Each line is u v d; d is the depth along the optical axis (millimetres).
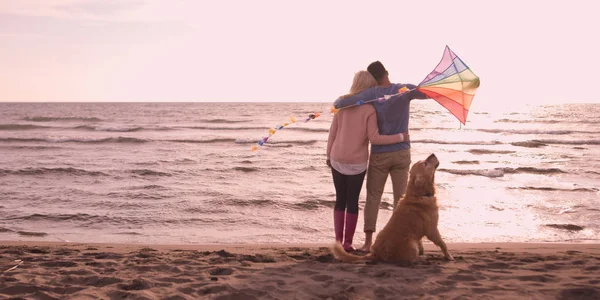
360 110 5289
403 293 3832
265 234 9430
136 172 18250
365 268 4605
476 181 17344
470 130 46219
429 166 4941
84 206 12133
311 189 15008
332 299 3703
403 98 5238
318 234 9453
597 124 55719
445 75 5020
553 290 3889
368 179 5547
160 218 10836
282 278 4289
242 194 13805
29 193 13844
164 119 63750
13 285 4047
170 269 4730
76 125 50844
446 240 8797
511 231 9594
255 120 61594
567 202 12781
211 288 3979
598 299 3703
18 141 33094
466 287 3975
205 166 20500
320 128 48094
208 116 72250
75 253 6055
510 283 4105
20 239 8977
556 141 34750
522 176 18875
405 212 4902
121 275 4508
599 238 9023
